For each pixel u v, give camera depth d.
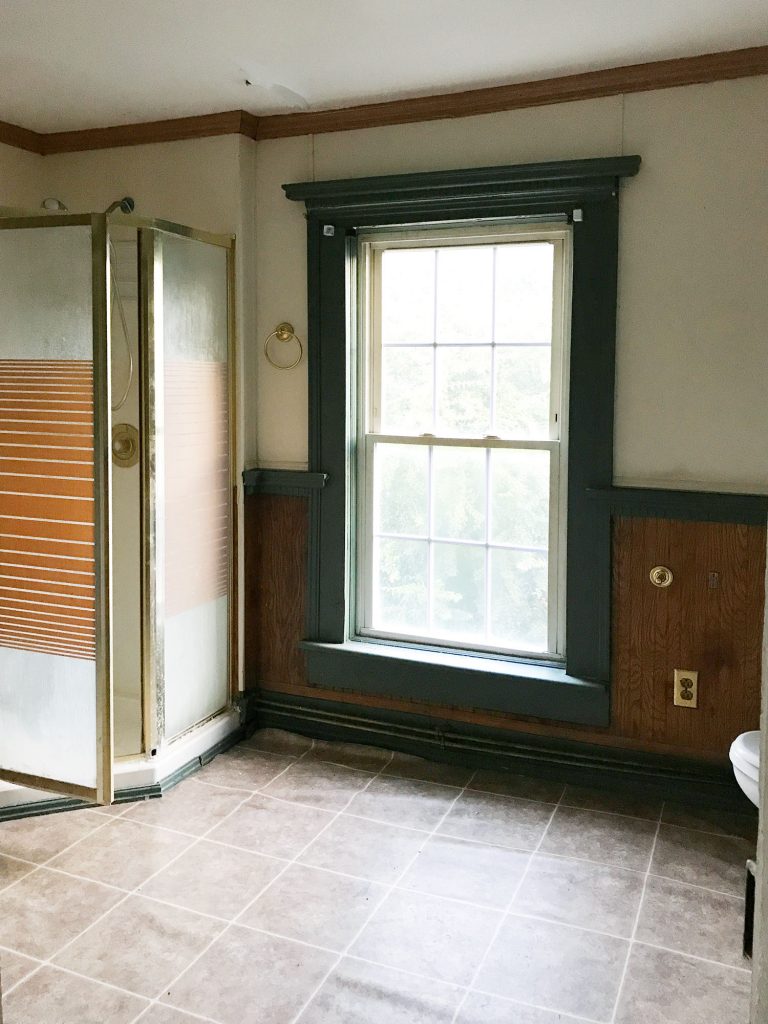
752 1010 0.88
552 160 3.00
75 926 2.31
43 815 2.93
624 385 2.98
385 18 2.49
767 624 0.87
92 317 2.69
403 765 3.33
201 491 3.28
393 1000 2.03
